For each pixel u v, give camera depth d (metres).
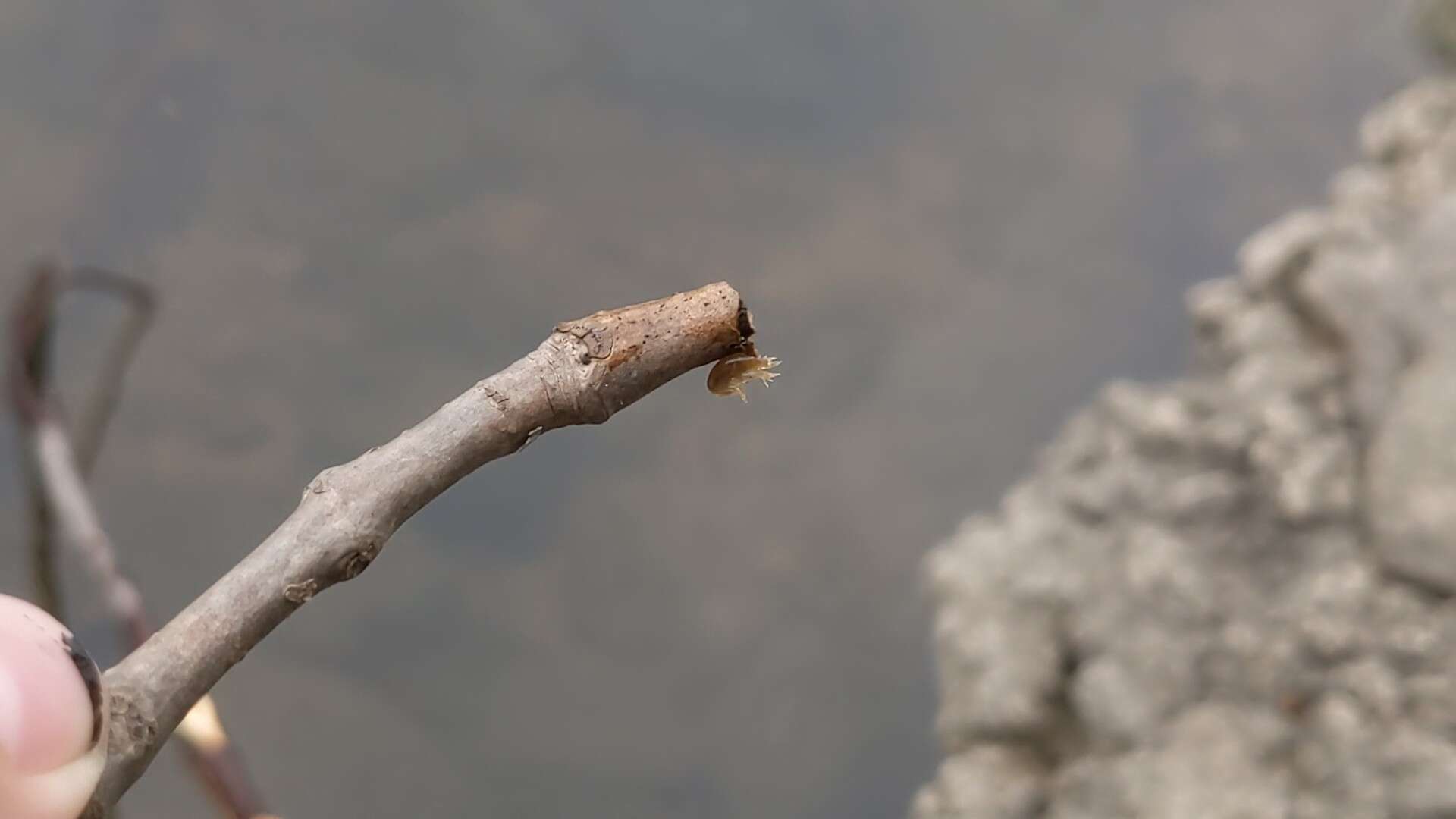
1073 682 1.21
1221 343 1.44
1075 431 1.48
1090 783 1.12
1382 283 1.29
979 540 1.38
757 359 0.44
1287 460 1.22
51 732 0.41
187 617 0.42
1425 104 1.59
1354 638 1.08
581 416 0.43
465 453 0.43
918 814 1.23
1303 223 1.45
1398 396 1.20
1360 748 1.01
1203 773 1.07
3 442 1.62
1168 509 1.27
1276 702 1.09
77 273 2.01
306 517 0.43
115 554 0.77
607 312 0.43
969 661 1.27
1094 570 1.27
